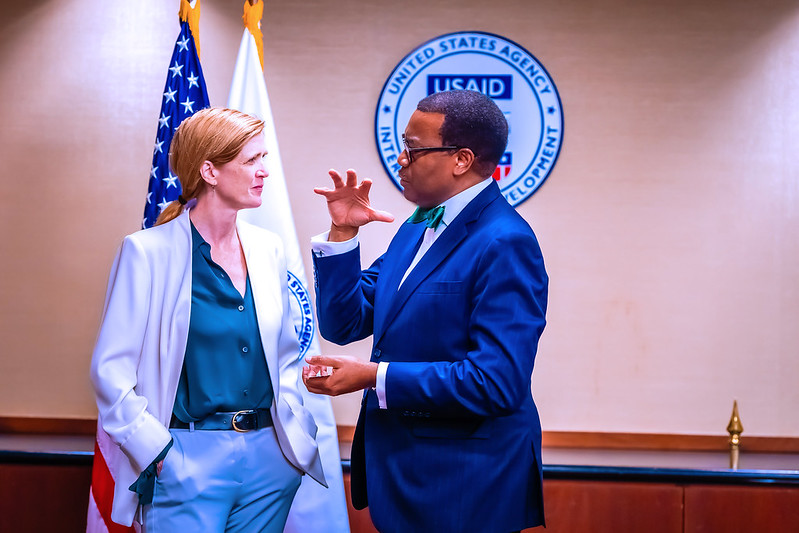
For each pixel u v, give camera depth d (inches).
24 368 163.5
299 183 162.6
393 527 69.0
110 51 164.6
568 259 159.9
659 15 159.0
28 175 164.6
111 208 163.9
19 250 164.6
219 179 71.3
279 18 162.9
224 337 70.2
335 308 75.1
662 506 124.4
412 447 69.1
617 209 159.5
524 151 159.8
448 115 70.1
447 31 161.2
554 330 160.1
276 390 72.3
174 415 69.6
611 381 159.6
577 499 125.6
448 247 69.6
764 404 157.9
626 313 159.6
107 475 96.0
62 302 163.9
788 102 158.2
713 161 158.9
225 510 69.7
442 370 65.1
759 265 158.6
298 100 162.7
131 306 67.5
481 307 65.5
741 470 126.6
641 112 159.3
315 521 105.4
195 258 71.2
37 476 127.9
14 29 165.2
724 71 158.7
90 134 164.6
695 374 158.7
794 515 123.3
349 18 162.2
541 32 160.1
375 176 161.9
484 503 67.5
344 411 159.8
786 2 157.6
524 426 70.1
